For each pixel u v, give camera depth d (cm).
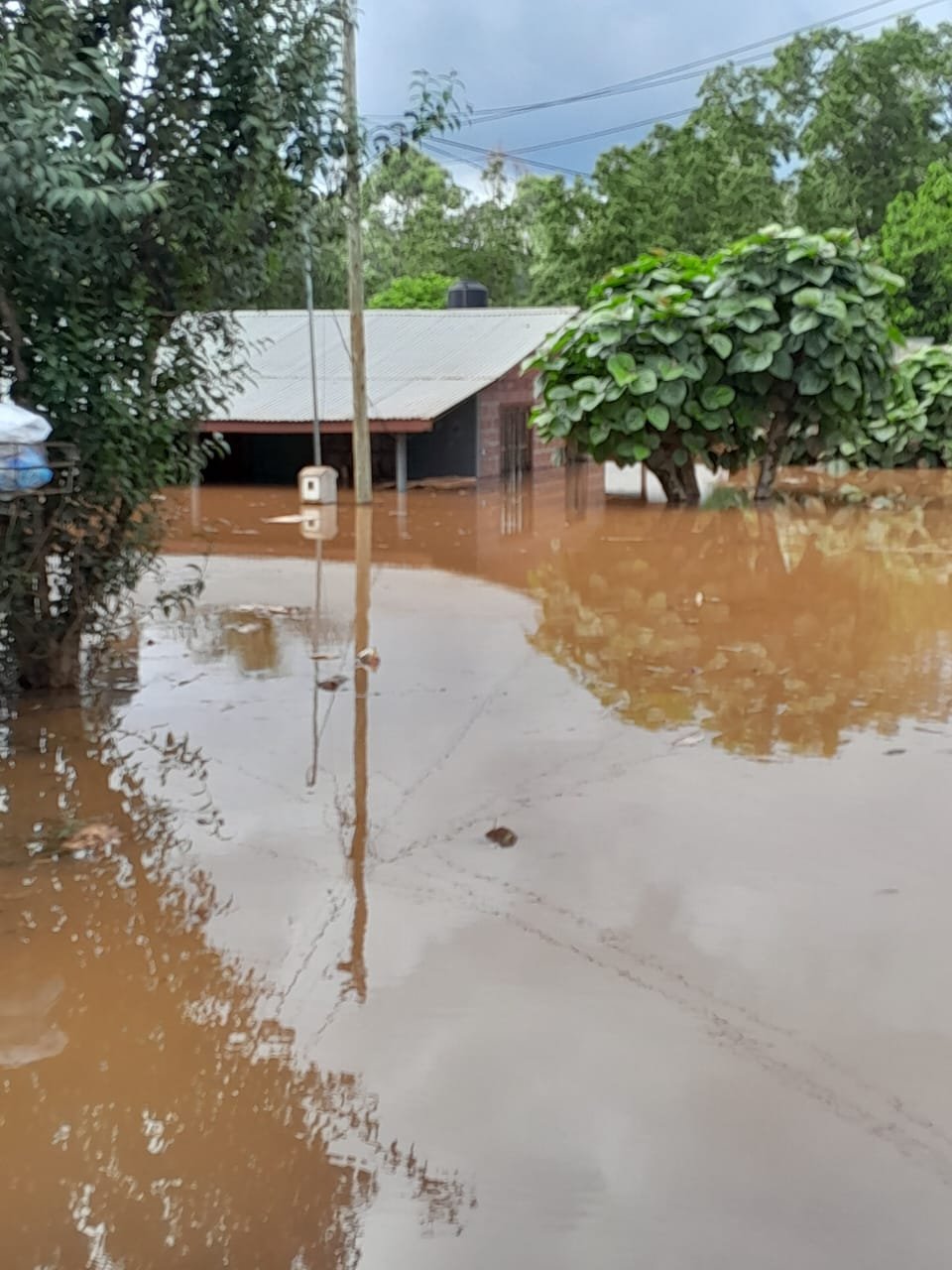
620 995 319
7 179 475
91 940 356
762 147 3519
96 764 509
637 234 2939
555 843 421
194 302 591
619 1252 227
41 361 541
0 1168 257
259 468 1884
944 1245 228
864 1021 305
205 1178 252
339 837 429
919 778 484
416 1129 266
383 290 3709
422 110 651
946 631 755
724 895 378
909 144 3700
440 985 326
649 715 575
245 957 344
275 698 611
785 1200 241
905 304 3047
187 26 547
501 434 1858
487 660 690
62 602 619
